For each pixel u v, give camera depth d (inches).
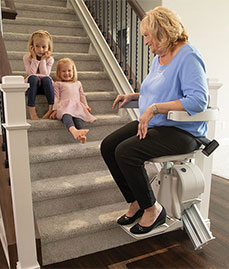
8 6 88.6
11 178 56.6
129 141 57.7
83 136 77.5
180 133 57.4
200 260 67.0
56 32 131.3
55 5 150.8
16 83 53.2
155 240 75.5
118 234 72.3
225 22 178.7
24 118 55.4
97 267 64.3
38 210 71.3
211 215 90.4
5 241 67.1
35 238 60.6
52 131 87.0
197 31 171.0
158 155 57.6
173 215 64.2
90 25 128.7
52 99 89.4
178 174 62.3
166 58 58.7
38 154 76.7
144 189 59.0
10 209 64.7
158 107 54.1
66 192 72.6
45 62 94.0
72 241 67.2
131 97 70.7
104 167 87.4
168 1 157.6
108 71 112.2
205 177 77.2
